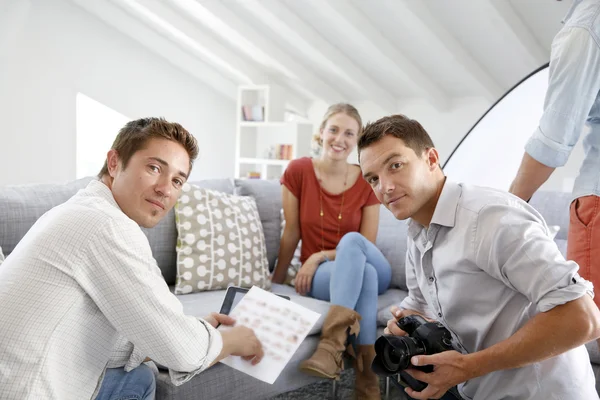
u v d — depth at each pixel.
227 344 1.34
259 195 2.44
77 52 5.76
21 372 1.04
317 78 6.04
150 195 1.24
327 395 1.65
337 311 1.76
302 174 2.33
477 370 1.16
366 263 1.89
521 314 1.22
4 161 5.41
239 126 6.31
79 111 5.85
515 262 1.14
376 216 2.35
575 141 1.40
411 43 4.66
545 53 4.30
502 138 2.55
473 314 1.27
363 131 1.31
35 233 1.14
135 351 1.35
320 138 2.38
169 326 1.16
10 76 5.38
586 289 1.08
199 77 6.61
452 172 2.74
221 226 2.14
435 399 1.33
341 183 2.33
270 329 1.50
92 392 1.18
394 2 4.11
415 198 1.27
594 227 1.37
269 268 2.43
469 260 1.22
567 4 3.64
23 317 1.06
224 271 2.09
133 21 5.93
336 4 4.37
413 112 5.76
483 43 4.35
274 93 6.03
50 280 1.08
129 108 6.18
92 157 6.00
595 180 1.38
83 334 1.14
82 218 1.12
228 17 5.20
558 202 2.24
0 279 1.09
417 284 1.53
